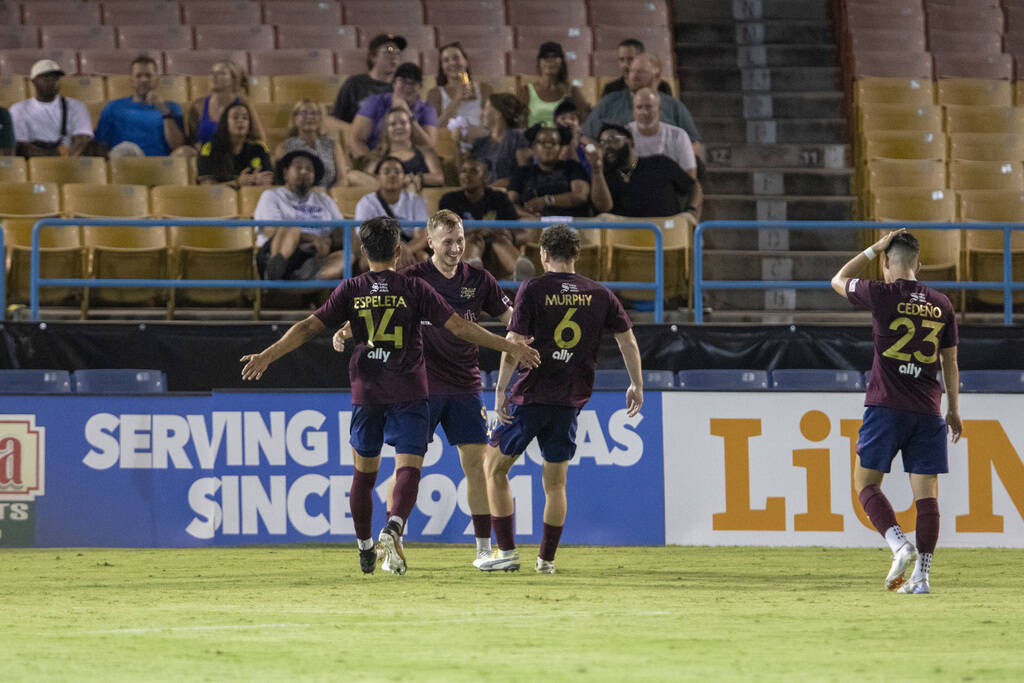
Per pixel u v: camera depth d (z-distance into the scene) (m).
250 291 43.22
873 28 62.66
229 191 47.31
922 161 53.84
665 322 41.72
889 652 16.05
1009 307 41.28
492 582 24.83
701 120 58.00
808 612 20.25
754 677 14.10
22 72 57.88
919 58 61.19
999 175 54.56
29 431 34.00
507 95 49.50
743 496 34.62
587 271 44.97
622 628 18.11
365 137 50.78
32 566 28.86
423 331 26.28
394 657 15.45
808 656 15.66
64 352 37.84
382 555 26.14
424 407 24.70
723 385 38.59
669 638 17.14
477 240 42.22
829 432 34.75
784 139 58.38
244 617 19.30
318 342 38.31
